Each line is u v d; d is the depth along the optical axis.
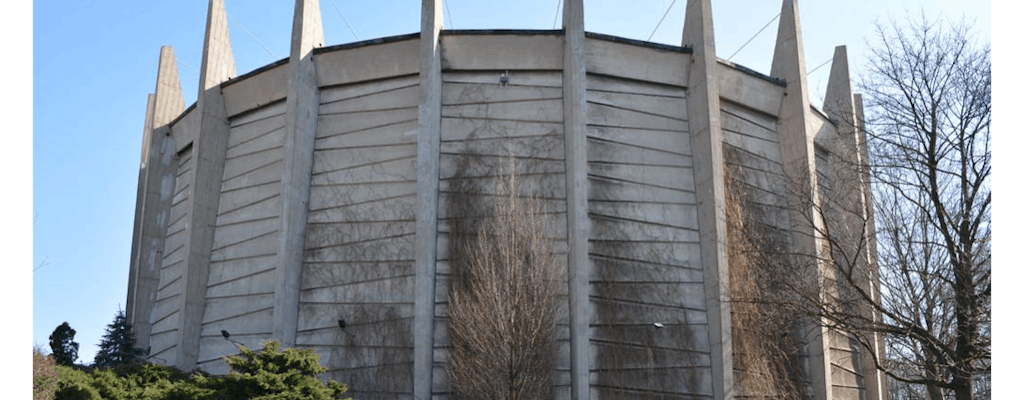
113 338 27.42
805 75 28.02
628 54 25.80
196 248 26.73
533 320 21.08
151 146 31.62
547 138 24.95
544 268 22.14
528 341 20.88
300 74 25.73
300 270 24.91
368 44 25.72
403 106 25.59
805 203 20.36
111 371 21.27
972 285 15.80
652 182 25.33
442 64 25.55
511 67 25.59
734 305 24.09
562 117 25.12
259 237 26.22
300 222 25.11
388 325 23.55
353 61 26.11
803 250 26.05
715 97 25.30
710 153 24.78
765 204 27.02
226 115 28.48
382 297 23.95
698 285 24.69
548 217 24.20
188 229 26.73
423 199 23.38
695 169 25.58
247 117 28.16
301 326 24.45
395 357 23.17
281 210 24.56
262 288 25.50
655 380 23.28
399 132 25.38
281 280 24.00
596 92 25.61
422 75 24.53
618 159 25.20
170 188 31.69
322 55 26.33
